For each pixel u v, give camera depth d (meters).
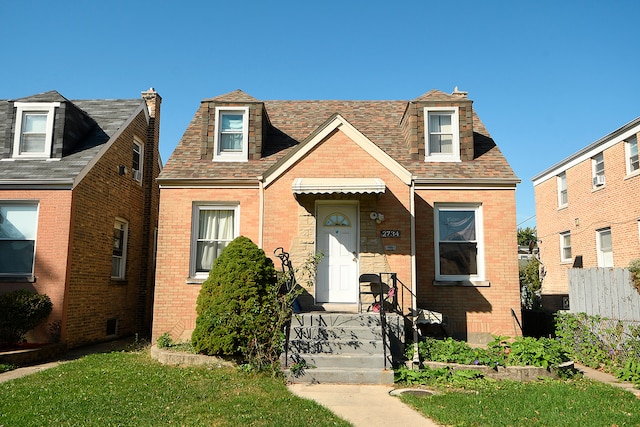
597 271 12.19
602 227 19.25
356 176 12.06
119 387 7.98
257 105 13.73
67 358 11.43
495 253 12.74
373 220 11.85
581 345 11.71
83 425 6.01
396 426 6.22
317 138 12.22
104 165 14.40
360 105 16.69
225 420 6.26
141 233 17.23
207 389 7.87
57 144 13.51
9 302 11.10
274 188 12.06
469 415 6.61
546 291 24.06
